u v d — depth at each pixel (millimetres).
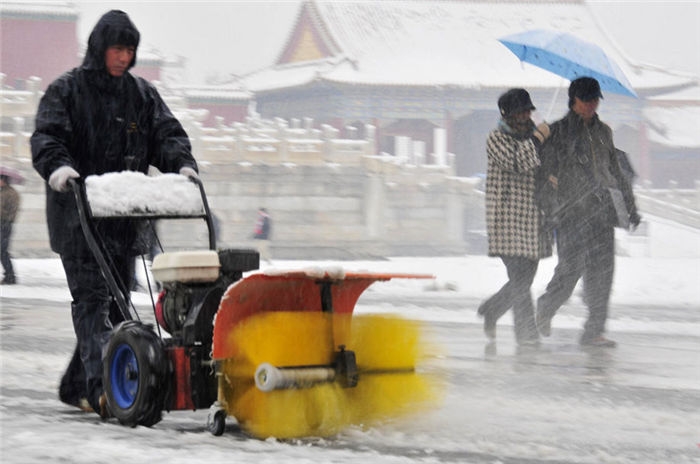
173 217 11688
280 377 10117
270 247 93250
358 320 11289
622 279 49938
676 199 132375
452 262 81500
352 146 95688
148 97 12422
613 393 14328
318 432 10828
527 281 20891
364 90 164500
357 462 9438
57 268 57375
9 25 133125
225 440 10422
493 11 188000
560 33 26422
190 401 10781
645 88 180500
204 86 157250
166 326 11352
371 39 176625
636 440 11016
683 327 25703
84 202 11375
